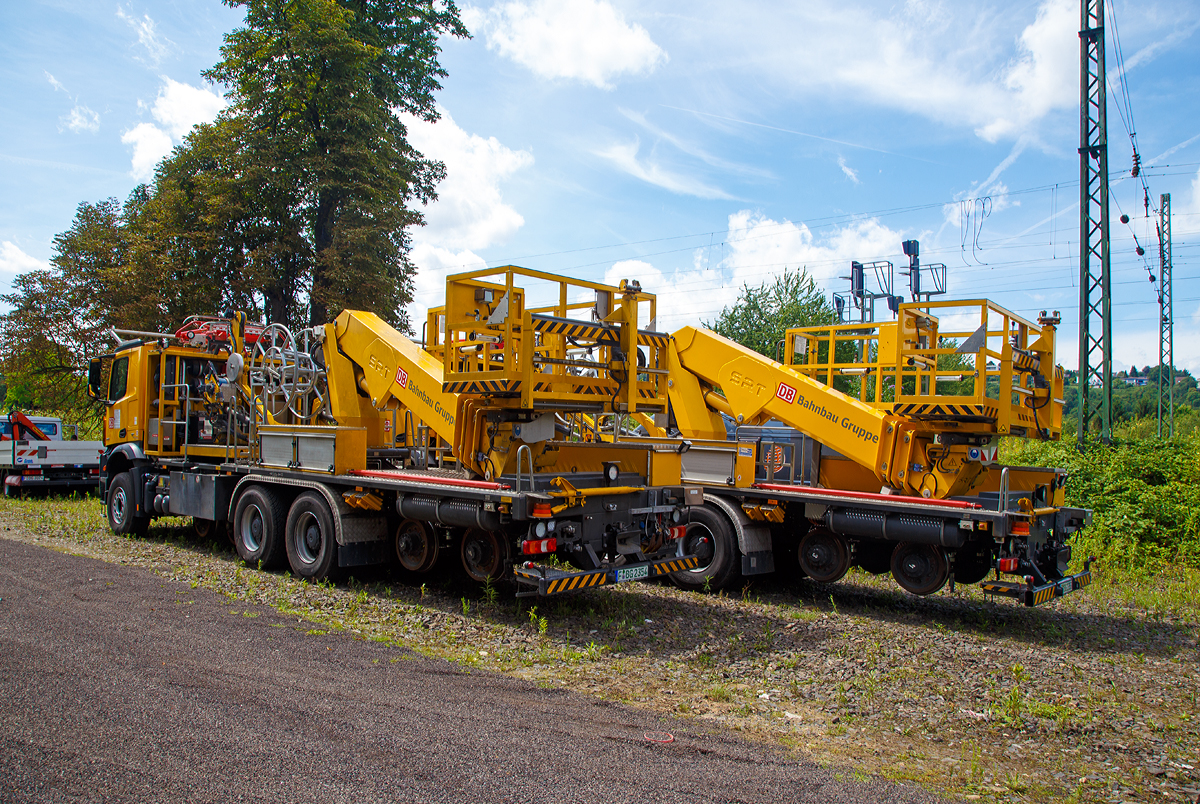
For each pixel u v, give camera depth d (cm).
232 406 1044
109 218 3316
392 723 432
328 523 834
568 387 692
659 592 895
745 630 723
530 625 699
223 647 567
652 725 466
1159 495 1325
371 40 2817
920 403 816
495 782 365
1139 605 920
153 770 361
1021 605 902
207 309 2512
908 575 816
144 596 727
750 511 898
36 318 3102
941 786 406
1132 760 461
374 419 948
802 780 395
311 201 2588
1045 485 907
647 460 797
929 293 3266
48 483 1689
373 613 723
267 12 2575
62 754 375
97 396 1263
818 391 909
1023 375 893
